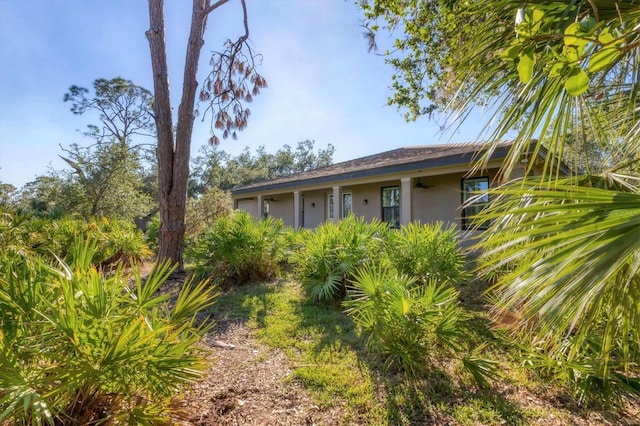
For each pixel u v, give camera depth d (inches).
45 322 71.4
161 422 74.5
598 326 86.5
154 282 88.2
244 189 596.1
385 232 239.5
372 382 116.0
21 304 73.2
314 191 549.3
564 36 35.3
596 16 39.5
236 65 343.0
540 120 57.7
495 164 282.2
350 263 200.8
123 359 66.9
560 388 111.3
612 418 96.4
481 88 66.5
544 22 41.1
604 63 36.4
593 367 98.1
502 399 106.3
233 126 362.0
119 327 76.2
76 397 71.1
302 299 216.1
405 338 125.8
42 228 283.6
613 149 83.6
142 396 81.3
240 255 253.8
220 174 1536.7
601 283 38.7
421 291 161.3
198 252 259.9
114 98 981.8
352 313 178.5
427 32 195.6
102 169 613.6
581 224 45.0
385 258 202.1
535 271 46.8
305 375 120.1
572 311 42.8
